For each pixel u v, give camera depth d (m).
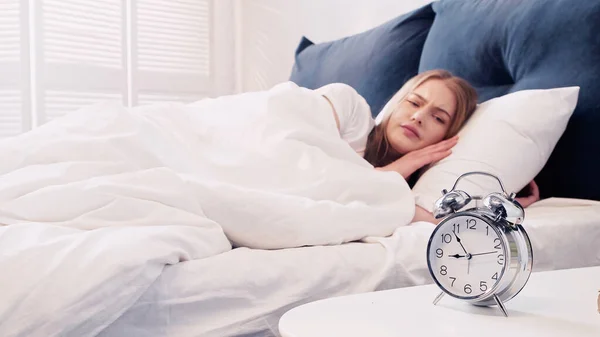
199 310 0.95
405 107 1.55
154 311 0.91
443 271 0.80
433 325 0.71
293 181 1.28
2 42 2.94
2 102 2.96
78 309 0.82
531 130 1.43
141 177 1.09
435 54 1.83
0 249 0.87
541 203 1.51
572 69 1.50
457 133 1.51
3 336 0.79
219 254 1.04
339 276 1.07
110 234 0.94
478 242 0.78
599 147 1.46
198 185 1.13
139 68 3.26
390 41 2.01
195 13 3.45
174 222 1.06
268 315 0.98
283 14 3.17
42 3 2.94
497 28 1.67
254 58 3.44
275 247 1.14
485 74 1.70
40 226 0.96
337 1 2.76
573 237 1.31
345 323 0.72
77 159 1.16
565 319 0.74
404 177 1.46
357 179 1.30
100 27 3.12
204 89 3.52
